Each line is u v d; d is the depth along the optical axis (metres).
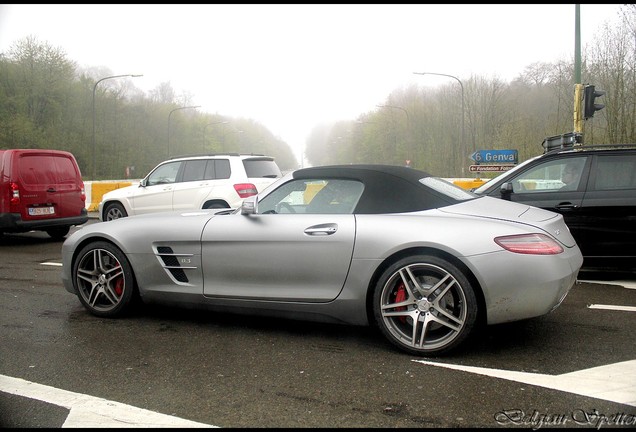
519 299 3.39
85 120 45.38
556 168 6.33
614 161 6.09
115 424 2.62
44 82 40.50
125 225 4.53
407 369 3.31
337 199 3.97
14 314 4.70
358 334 4.04
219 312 4.54
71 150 42.59
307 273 3.82
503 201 4.18
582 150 6.25
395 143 67.31
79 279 4.66
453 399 2.87
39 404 2.86
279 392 2.99
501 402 2.82
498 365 3.36
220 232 4.10
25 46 40.25
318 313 3.85
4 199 8.88
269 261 3.92
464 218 3.61
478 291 3.47
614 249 5.92
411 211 3.77
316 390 3.01
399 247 3.57
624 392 2.93
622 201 5.88
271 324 4.35
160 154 57.53
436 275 3.54
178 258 4.26
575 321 4.32
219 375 3.25
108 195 11.14
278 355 3.60
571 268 3.61
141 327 4.29
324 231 3.77
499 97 42.19
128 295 4.46
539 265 3.39
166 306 4.43
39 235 11.22
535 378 3.14
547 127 27.48
